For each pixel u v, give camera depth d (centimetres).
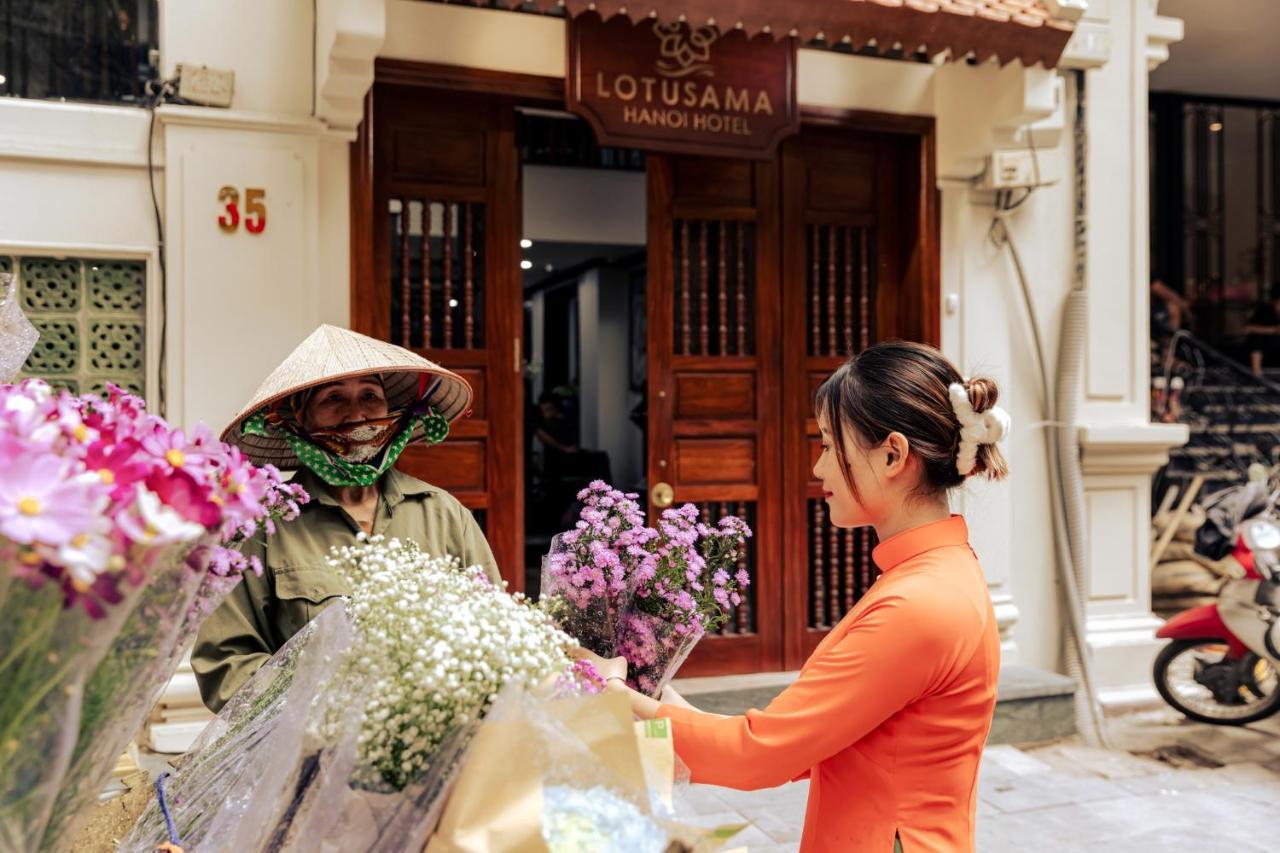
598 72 390
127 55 357
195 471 85
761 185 456
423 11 382
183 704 351
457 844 93
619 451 1086
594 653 161
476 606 113
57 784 83
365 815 102
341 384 191
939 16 368
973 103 444
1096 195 505
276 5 363
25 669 78
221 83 354
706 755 132
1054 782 394
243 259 356
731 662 453
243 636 178
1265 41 781
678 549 160
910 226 472
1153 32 516
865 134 471
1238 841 341
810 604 471
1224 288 972
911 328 472
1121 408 512
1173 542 616
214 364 354
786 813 352
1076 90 499
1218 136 960
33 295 346
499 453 411
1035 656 489
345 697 105
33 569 75
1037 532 490
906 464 139
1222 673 459
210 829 115
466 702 101
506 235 412
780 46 411
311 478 195
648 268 443
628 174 845
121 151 347
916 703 132
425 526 202
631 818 98
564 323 1224
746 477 456
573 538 162
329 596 180
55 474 74
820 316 472
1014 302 485
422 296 403
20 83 346
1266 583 435
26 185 339
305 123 360
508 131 411
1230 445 707
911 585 132
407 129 398
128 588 79
